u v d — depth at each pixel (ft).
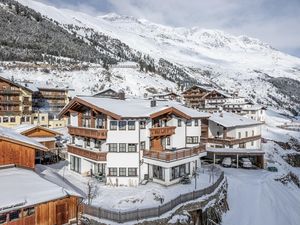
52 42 630.33
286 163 237.66
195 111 157.89
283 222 127.44
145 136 129.49
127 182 124.57
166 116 140.67
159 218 94.68
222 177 137.80
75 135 140.26
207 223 108.58
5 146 85.30
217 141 195.93
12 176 78.59
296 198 157.17
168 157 118.93
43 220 73.20
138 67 627.05
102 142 127.54
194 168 140.97
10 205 62.69
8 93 242.17
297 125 407.03
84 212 94.99
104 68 533.14
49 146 162.61
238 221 119.55
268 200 138.82
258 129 226.58
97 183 125.80
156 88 527.40
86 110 137.28
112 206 100.78
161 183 125.18
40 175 92.53
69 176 135.23
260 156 181.88
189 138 152.56
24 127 164.45
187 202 107.86
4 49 499.10
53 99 297.74
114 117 117.08
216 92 395.14
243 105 373.61
